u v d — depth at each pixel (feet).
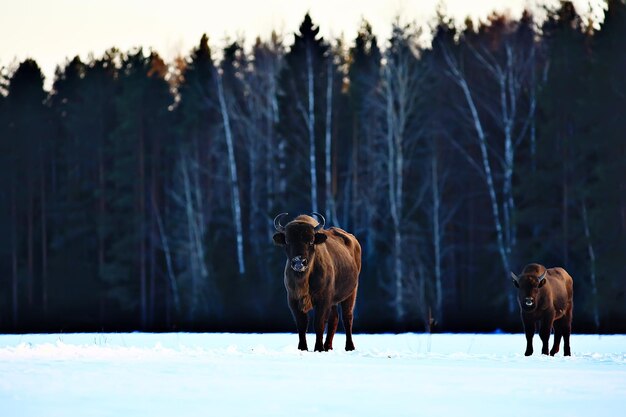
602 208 401.29
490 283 432.25
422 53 479.41
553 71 432.25
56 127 607.37
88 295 518.78
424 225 454.81
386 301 410.52
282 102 470.39
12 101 586.04
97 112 568.82
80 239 545.85
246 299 427.33
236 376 89.30
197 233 464.24
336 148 476.13
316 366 104.42
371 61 483.10
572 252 423.23
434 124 458.91
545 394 77.71
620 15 426.10
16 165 569.64
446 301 436.76
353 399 72.74
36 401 69.31
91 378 85.15
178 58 570.05
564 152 421.59
